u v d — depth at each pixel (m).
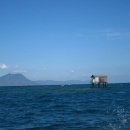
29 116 24.80
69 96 58.44
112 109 28.98
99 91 83.75
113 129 17.73
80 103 38.78
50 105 36.28
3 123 20.89
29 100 47.69
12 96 64.25
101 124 19.55
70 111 28.36
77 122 20.77
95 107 31.84
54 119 22.64
